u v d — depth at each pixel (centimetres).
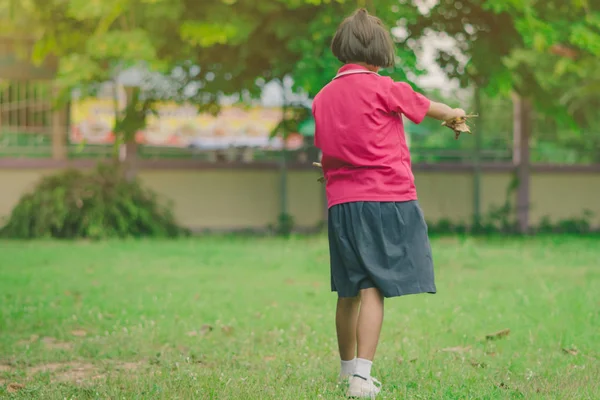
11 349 437
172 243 1201
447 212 1493
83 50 1274
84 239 1291
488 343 446
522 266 891
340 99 326
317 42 1102
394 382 347
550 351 427
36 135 1425
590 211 1527
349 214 321
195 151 1451
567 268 870
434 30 1325
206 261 928
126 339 464
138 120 1353
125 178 1399
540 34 1099
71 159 1429
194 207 1445
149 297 639
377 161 319
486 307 575
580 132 1409
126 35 1143
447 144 1496
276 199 1466
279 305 599
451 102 1427
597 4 1249
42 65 1418
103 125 1456
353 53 331
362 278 319
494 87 1207
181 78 1365
